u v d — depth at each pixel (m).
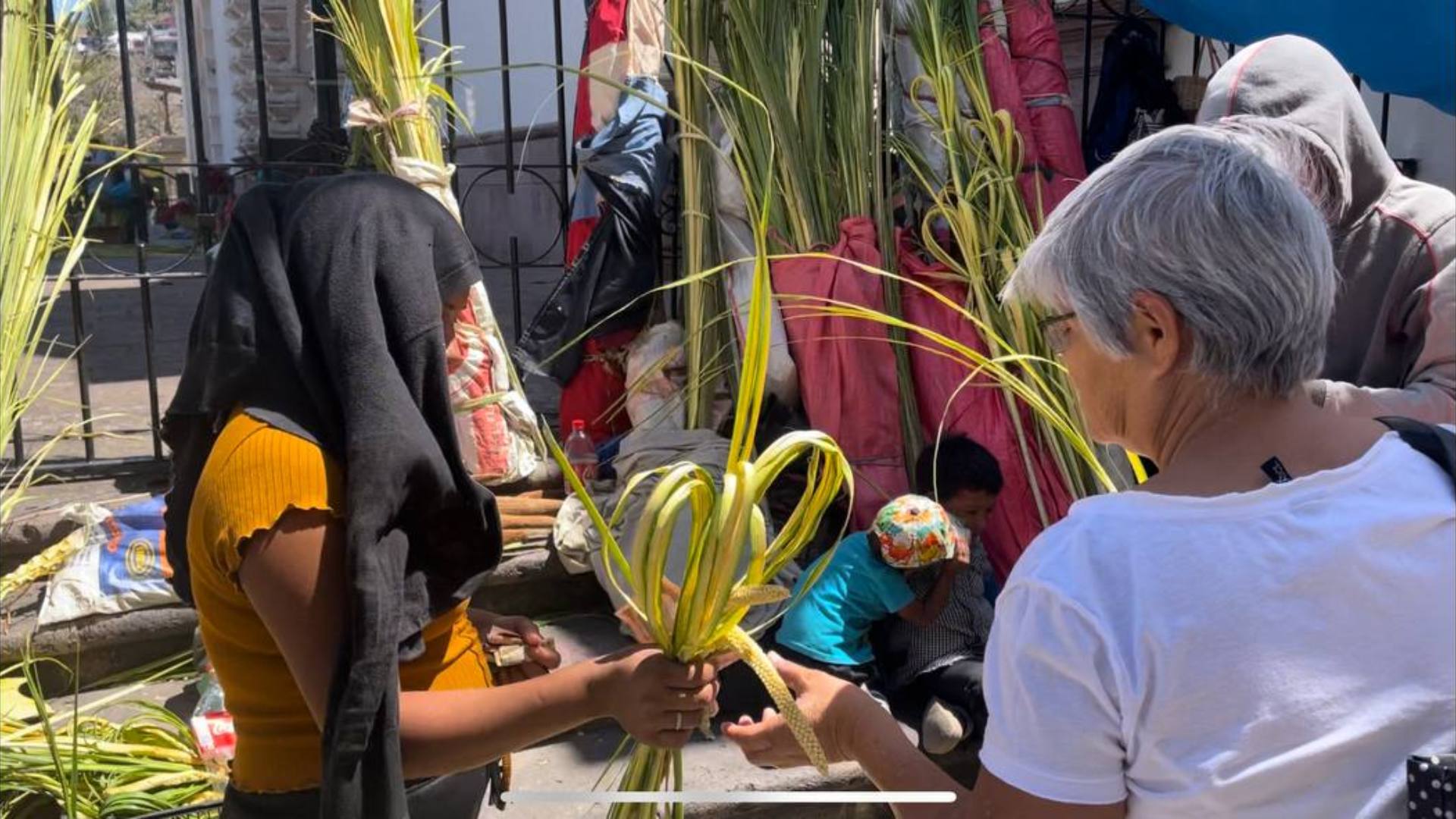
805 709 1.61
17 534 3.55
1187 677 1.16
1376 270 2.44
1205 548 1.18
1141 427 1.30
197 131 4.20
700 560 1.48
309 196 1.48
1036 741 1.20
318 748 1.52
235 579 1.42
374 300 1.44
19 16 2.67
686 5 3.94
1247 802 1.16
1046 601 1.20
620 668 1.50
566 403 4.28
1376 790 1.16
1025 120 3.99
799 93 3.93
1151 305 1.22
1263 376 1.22
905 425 3.88
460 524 1.59
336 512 1.41
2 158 2.68
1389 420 1.32
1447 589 1.21
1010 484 3.70
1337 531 1.18
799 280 3.81
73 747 2.66
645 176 4.10
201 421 1.52
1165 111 4.74
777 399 3.92
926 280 3.88
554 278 7.05
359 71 3.96
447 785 1.74
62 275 2.88
